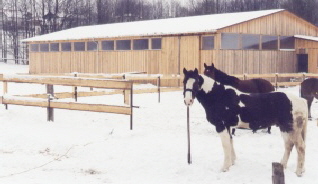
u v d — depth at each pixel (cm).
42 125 1102
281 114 688
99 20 7375
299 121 689
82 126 1101
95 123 1154
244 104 701
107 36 2788
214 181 684
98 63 2931
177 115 1334
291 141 712
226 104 705
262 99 700
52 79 1175
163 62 2573
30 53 3372
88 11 7562
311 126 1150
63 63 3152
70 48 3102
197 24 2561
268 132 1045
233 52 2433
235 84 866
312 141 952
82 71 3039
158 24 2955
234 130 1020
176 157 809
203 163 771
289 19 2833
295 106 688
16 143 916
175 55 2512
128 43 2766
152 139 948
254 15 2630
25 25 6412
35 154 845
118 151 854
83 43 3022
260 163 770
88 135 982
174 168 749
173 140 943
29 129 1041
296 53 2877
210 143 917
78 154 842
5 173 714
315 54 2772
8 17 6806
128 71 2762
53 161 796
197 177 702
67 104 1127
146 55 2664
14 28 6134
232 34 2428
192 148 873
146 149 865
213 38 2353
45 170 741
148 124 1152
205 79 716
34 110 1350
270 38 2700
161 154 830
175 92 2159
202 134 1027
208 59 2369
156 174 723
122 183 672
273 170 565
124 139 948
